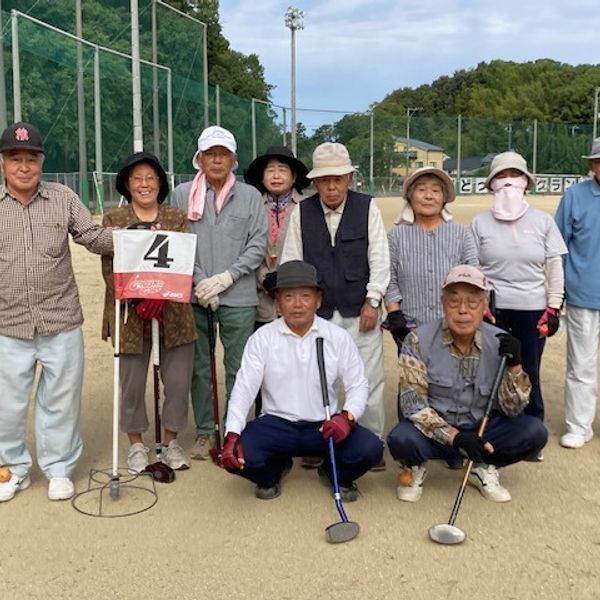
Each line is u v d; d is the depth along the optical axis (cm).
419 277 460
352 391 417
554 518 389
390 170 4753
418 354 405
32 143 386
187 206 477
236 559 347
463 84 10275
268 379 416
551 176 5222
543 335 473
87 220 417
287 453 413
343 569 337
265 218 485
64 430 423
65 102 2483
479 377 402
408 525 382
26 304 401
